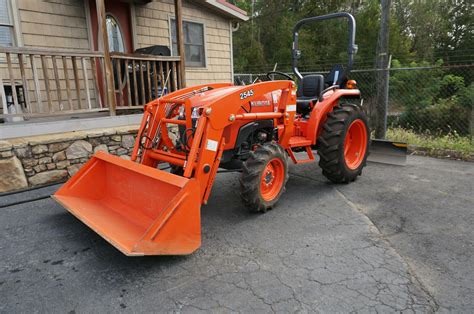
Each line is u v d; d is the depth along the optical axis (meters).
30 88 6.00
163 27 7.84
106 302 2.33
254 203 3.53
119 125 5.58
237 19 9.46
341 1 24.03
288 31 24.09
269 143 3.70
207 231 3.36
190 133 3.32
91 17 6.62
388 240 3.13
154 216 3.01
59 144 4.72
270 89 3.69
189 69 8.61
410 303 2.27
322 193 4.40
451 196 4.19
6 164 4.33
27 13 5.82
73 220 3.66
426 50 22.52
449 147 6.36
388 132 7.52
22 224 3.56
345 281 2.51
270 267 2.71
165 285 2.51
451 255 2.86
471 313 2.18
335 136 4.37
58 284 2.54
